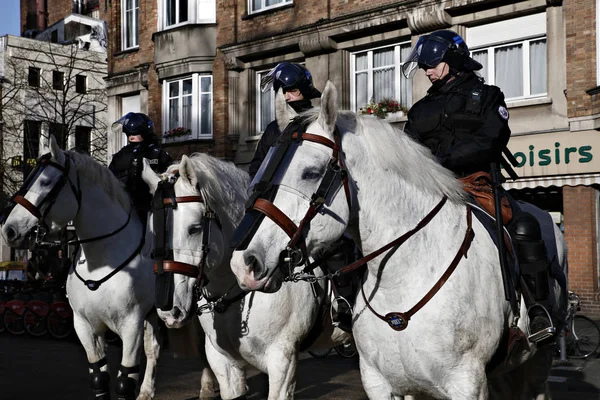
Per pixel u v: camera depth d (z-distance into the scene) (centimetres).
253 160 506
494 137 374
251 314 455
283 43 1856
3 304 1463
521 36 1515
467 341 342
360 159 341
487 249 364
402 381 353
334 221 320
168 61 2084
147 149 693
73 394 799
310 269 369
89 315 597
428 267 346
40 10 4491
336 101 323
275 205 310
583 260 1441
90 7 4438
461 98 387
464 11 1559
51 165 571
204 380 698
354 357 1044
